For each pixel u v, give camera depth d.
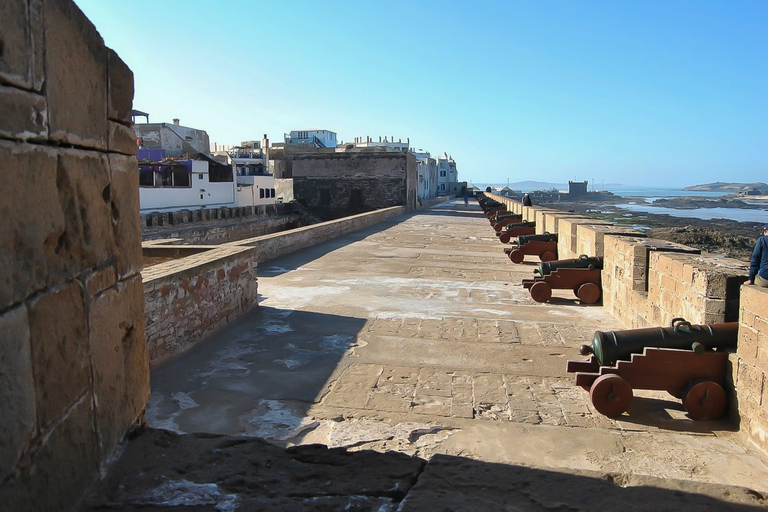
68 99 2.22
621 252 9.00
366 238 20.50
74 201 2.27
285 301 9.77
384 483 2.53
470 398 5.75
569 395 5.88
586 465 4.45
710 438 4.95
